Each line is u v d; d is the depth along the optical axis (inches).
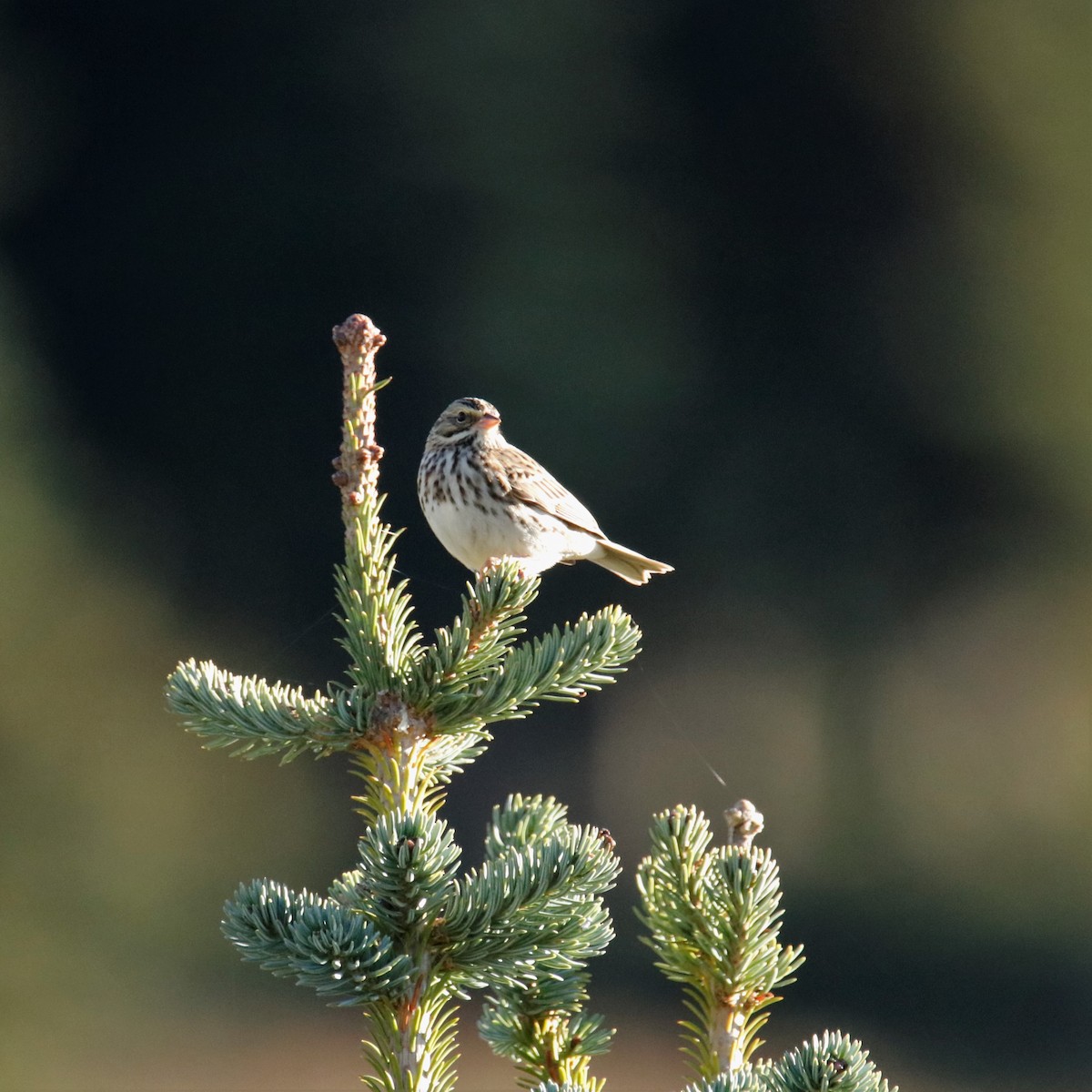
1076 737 979.3
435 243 909.8
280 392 969.5
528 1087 145.6
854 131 952.9
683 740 973.8
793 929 818.8
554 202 895.7
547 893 131.1
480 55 892.6
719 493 911.0
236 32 948.0
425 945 130.9
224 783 706.2
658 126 917.8
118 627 725.9
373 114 926.4
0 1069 576.7
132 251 982.4
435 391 898.7
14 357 858.1
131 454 959.6
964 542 946.7
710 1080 128.3
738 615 935.7
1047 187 938.7
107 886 633.0
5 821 631.2
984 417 920.9
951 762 964.6
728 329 929.5
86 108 987.3
